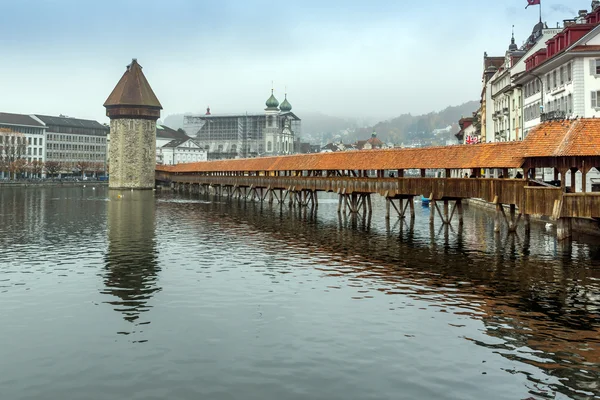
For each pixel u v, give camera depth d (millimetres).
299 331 20438
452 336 19766
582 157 35562
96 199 100562
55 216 65625
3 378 16516
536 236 43312
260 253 37375
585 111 52031
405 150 57312
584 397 15141
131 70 149500
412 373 16672
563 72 56094
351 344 19062
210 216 66375
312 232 49406
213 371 16906
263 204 89000
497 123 89875
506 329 20469
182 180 140000
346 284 27688
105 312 23062
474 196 46812
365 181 60781
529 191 38625
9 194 114438
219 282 28312
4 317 22406
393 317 22031
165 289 26875
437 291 26094
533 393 15352
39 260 34844
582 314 22250
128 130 146500
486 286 26984
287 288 26922
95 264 33438
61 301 24797
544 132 38812
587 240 39500
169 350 18625
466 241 42156
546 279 28297
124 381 16266
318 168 72375
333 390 15609
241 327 20953
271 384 15992
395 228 52156
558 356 17875
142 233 48750
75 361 17766
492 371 16766
